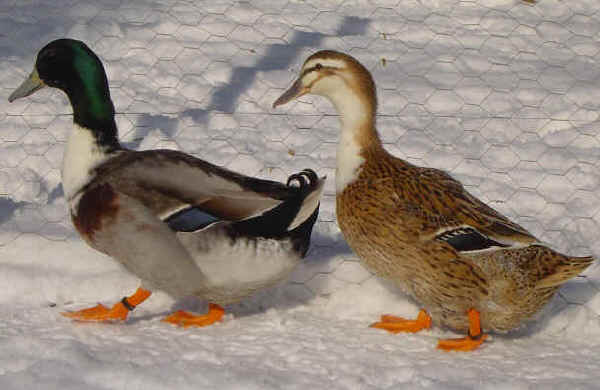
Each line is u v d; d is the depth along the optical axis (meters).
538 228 9.21
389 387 6.36
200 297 7.48
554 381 6.49
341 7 13.85
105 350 6.79
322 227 9.09
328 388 6.32
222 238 7.04
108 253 7.38
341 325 7.66
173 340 7.10
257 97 11.62
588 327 7.72
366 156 7.57
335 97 7.66
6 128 10.80
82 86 7.47
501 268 7.08
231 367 6.57
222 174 7.28
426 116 11.23
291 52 12.55
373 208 7.30
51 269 8.17
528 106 11.42
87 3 13.64
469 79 12.03
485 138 10.85
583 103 11.52
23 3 13.64
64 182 7.49
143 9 13.55
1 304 7.80
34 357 6.56
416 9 13.85
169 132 10.77
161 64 12.21
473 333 7.21
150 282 7.34
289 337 7.28
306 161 10.33
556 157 10.49
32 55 12.34
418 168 7.60
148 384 6.27
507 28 13.38
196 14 13.45
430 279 7.23
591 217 9.44
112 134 7.58
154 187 7.09
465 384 6.40
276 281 7.43
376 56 12.50
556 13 13.90
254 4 13.83
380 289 8.07
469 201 7.28
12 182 9.77
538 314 7.54
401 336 7.44
